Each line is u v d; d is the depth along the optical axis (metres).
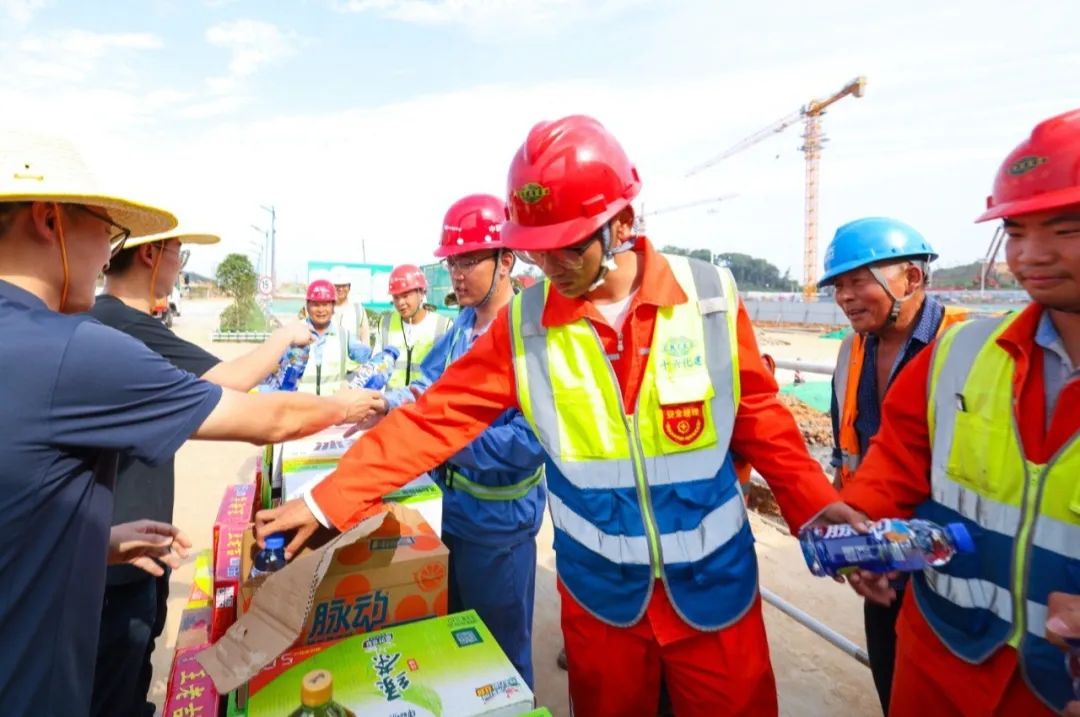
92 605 1.27
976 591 1.36
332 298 5.80
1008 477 1.31
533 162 1.53
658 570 1.66
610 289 1.73
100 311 1.99
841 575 1.51
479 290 2.63
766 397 1.74
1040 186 1.16
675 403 1.64
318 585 1.35
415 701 1.27
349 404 1.89
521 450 2.29
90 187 1.22
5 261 1.20
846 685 2.90
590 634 1.78
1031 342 1.31
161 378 1.25
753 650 1.73
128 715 2.23
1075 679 1.14
